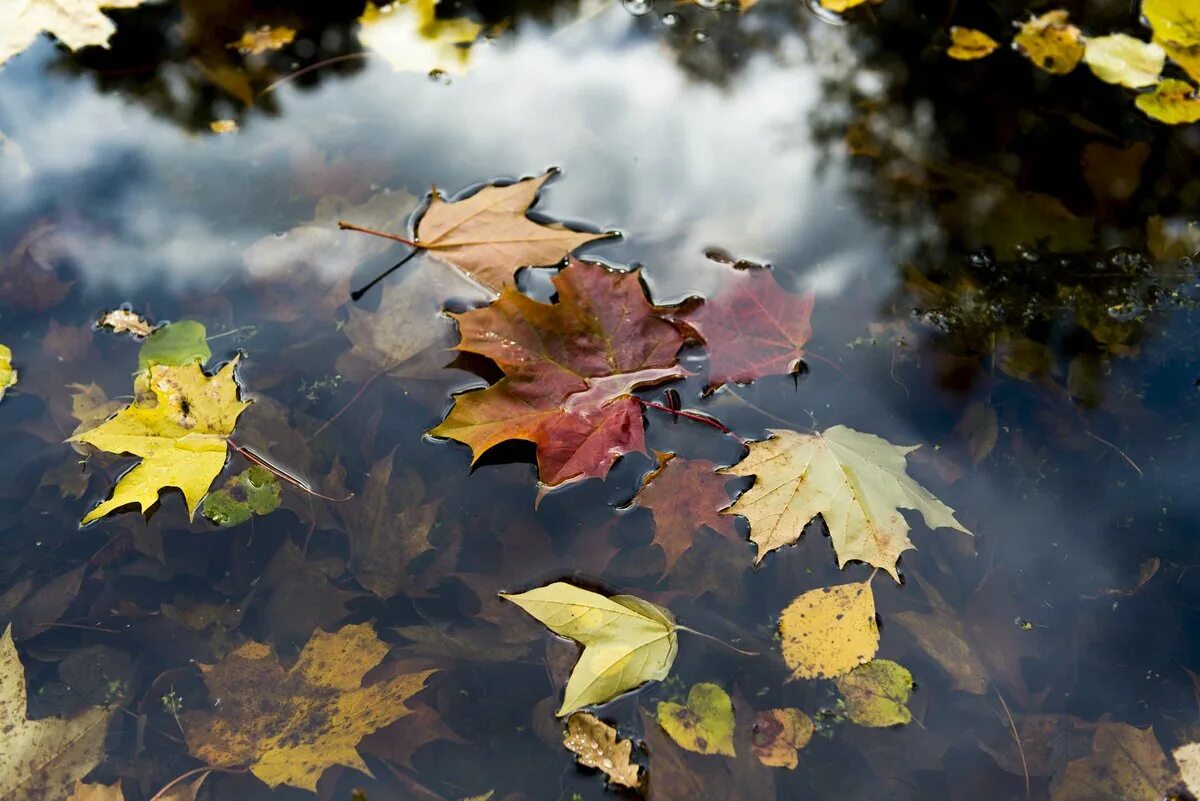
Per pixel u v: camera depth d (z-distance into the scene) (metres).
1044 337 1.12
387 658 1.00
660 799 0.97
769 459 1.05
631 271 1.12
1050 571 1.04
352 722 0.99
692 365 1.09
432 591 1.02
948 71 1.26
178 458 1.05
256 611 1.02
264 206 1.16
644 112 1.23
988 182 1.19
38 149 1.19
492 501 1.05
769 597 1.02
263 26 1.27
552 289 1.12
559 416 1.06
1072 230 1.16
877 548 1.03
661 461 1.05
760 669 1.00
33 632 1.01
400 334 1.10
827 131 1.22
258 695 0.99
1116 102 1.23
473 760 0.98
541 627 1.01
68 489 1.05
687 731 0.98
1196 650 1.01
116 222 1.15
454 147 1.20
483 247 1.13
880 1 1.31
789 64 1.27
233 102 1.23
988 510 1.05
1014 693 1.00
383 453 1.06
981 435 1.08
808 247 1.15
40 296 1.12
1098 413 1.09
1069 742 0.99
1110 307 1.13
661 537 1.03
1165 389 1.09
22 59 1.25
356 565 1.03
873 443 1.06
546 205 1.17
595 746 0.98
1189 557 1.04
